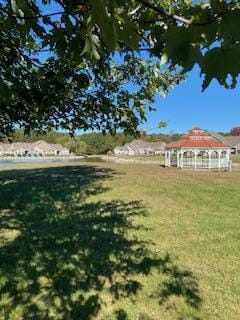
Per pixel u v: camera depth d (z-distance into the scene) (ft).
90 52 5.19
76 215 51.11
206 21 4.18
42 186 82.58
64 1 6.37
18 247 34.47
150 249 34.42
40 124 19.35
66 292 24.47
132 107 16.79
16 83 11.14
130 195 70.90
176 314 22.13
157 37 6.61
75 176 105.29
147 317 21.65
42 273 27.55
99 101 17.46
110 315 21.74
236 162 194.80
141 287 25.61
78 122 18.60
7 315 21.30
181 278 27.32
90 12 4.62
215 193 73.72
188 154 174.09
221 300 23.97
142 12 6.42
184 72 4.29
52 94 15.46
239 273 28.48
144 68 14.10
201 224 45.52
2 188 79.82
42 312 21.80
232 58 4.13
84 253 32.78
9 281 25.81
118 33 4.62
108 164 164.35
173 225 44.93
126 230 42.06
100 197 68.39
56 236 38.93
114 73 16.06
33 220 47.55
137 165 160.97
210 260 31.45
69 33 6.69
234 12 4.05
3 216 50.14
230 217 50.19
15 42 11.36
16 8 6.00
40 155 377.50
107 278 26.99
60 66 13.83
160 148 377.09
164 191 76.54
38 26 7.41
